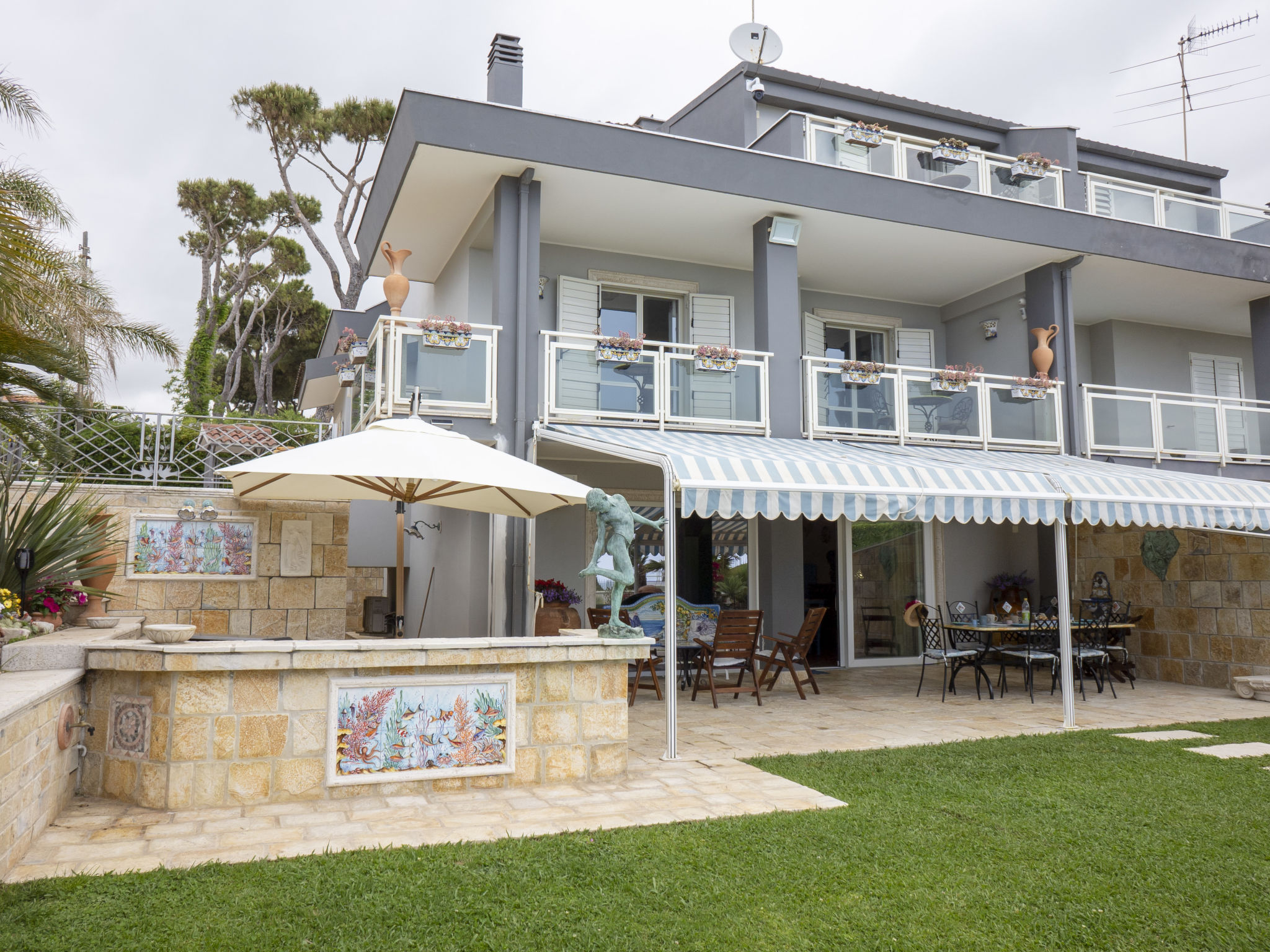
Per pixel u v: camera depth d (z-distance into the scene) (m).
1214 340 18.77
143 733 6.01
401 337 10.73
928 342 16.98
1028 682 11.52
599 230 13.50
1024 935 4.10
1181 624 13.28
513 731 6.67
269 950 3.78
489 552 10.98
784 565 14.75
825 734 9.05
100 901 4.24
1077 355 17.97
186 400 28.41
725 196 12.22
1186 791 6.69
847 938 4.05
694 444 10.41
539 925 4.12
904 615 15.91
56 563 7.66
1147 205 15.33
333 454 7.25
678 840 5.37
